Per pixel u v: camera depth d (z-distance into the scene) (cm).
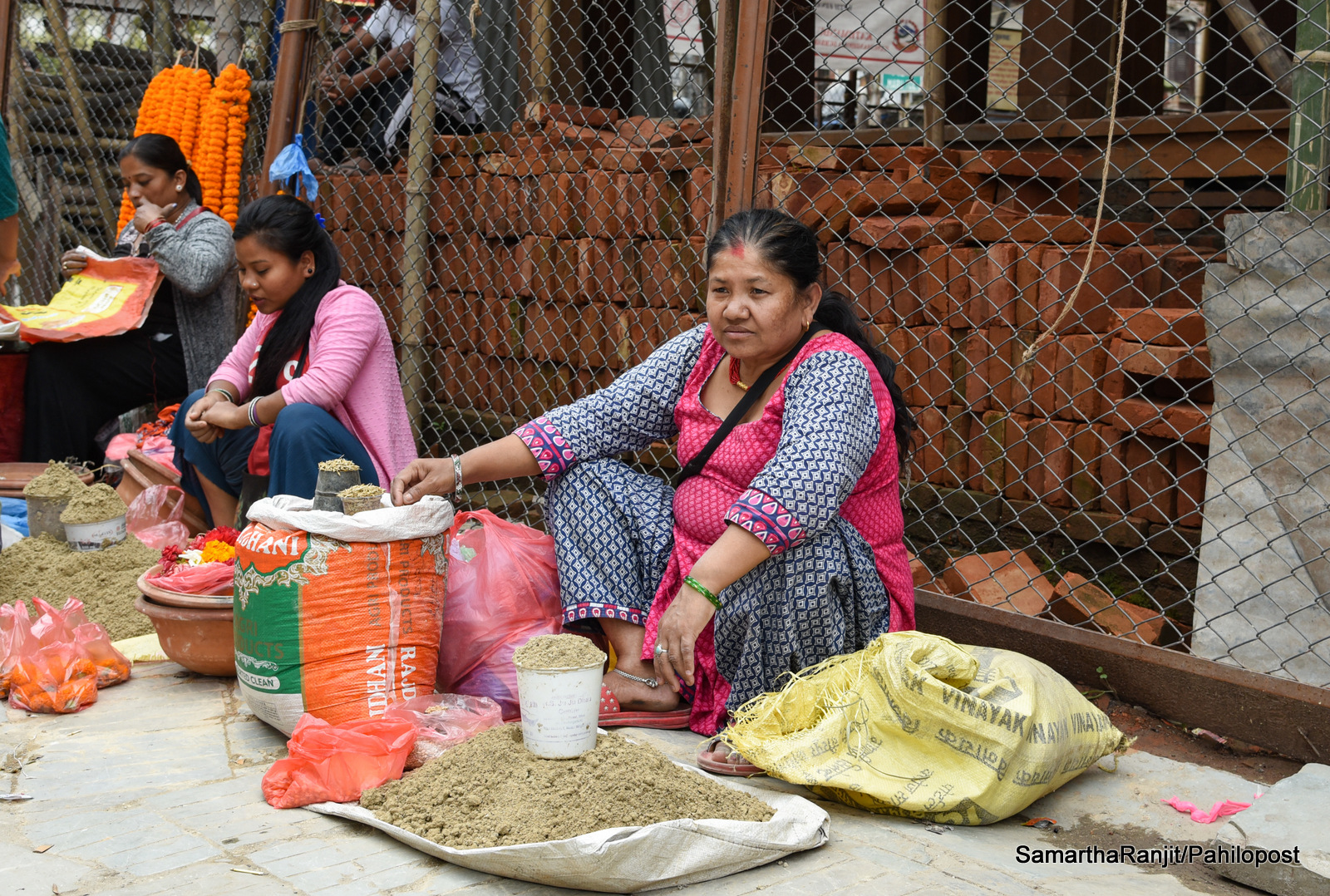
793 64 334
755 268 242
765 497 234
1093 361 340
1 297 493
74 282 452
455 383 526
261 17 532
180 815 216
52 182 715
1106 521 334
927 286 375
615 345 439
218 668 296
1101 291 355
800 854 204
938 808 215
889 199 383
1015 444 340
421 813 206
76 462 453
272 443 318
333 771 220
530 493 471
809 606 248
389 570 246
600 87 585
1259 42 309
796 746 226
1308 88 258
